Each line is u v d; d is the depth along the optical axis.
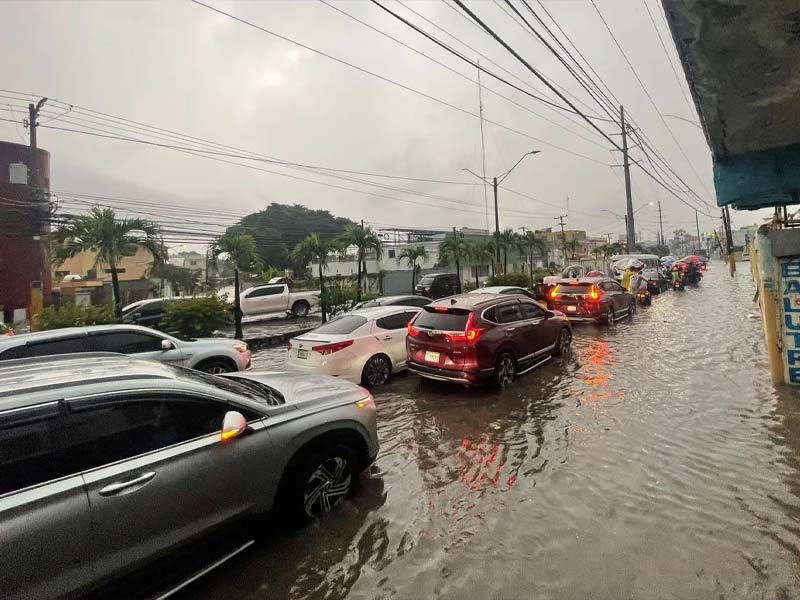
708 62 3.43
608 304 12.76
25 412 2.37
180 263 57.62
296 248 24.00
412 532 3.38
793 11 2.81
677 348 9.30
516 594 2.69
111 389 2.69
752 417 5.23
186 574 2.85
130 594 2.54
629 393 6.43
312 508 3.52
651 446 4.61
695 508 3.48
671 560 2.91
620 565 2.89
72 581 2.28
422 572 2.94
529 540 3.21
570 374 7.69
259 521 3.18
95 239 12.97
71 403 2.53
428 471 4.38
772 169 5.30
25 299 21.52
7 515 2.12
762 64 3.44
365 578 2.91
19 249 21.33
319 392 3.91
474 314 6.87
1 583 2.06
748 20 2.93
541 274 34.59
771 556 2.90
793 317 6.22
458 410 6.14
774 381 6.39
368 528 3.43
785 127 4.64
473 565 2.97
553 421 5.51
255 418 3.26
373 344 7.54
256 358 11.92
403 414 6.11
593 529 3.29
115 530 2.44
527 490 3.90
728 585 2.67
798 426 4.86
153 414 2.80
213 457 2.89
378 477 4.28
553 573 2.85
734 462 4.16
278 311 20.56
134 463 2.58
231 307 14.23
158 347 7.01
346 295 18.39
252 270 15.59
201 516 2.82
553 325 8.65
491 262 33.03
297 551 3.19
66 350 6.09
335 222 65.75
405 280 38.94
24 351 5.74
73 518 2.29
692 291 23.52
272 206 61.78
